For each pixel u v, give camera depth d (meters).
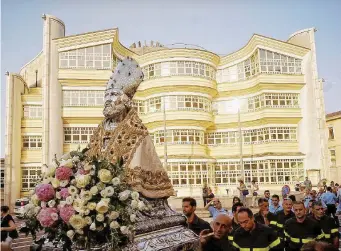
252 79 40.66
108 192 3.68
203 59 39.97
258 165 39.31
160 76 39.06
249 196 25.95
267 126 39.41
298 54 39.81
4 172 33.47
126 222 3.77
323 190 20.08
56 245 3.91
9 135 34.16
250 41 40.44
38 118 37.16
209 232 5.48
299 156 38.47
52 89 35.12
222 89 41.72
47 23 35.62
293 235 6.31
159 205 5.10
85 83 36.00
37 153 36.53
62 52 35.88
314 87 39.12
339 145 44.41
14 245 12.97
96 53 36.53
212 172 39.75
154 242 4.38
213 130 41.94
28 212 3.76
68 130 35.94
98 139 5.18
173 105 38.75
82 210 3.55
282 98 39.62
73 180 3.79
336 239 6.63
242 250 5.30
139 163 4.74
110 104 5.11
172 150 38.28
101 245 3.71
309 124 38.91
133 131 4.99
